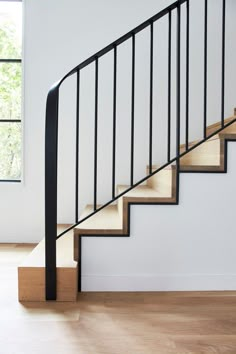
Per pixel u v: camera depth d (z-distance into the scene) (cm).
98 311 198
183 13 369
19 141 380
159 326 179
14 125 380
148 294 228
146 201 231
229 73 374
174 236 234
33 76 364
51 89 214
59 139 367
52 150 211
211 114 376
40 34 364
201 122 374
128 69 368
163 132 371
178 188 233
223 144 233
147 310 200
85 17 365
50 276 211
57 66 365
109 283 233
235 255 236
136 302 212
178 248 234
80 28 365
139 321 185
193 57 373
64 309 201
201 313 196
